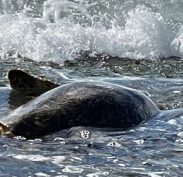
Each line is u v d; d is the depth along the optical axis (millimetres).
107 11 51281
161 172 22250
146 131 27016
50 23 48031
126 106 28141
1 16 48219
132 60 43562
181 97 33531
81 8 51219
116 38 46188
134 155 24047
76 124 26984
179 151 24594
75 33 45875
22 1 51906
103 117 27453
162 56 45000
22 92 33250
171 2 53312
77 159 23516
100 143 25453
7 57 42625
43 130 26516
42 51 43469
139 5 52188
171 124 27984
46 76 38094
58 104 27500
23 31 45594
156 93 34375
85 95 27984
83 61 42750
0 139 25781
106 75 38969
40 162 23078
